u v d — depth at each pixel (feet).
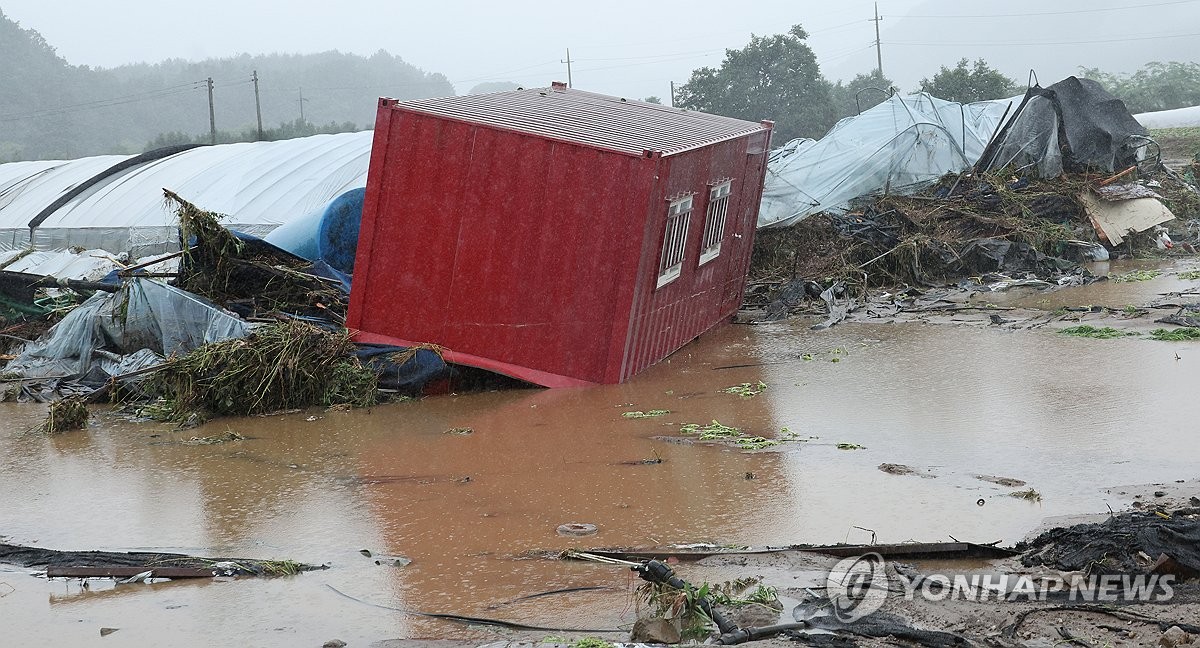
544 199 46.21
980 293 66.49
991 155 82.69
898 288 69.10
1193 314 53.52
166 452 39.06
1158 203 78.64
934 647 20.59
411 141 46.85
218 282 52.65
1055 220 76.54
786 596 23.62
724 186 56.08
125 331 50.19
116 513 32.07
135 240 80.23
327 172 85.25
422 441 39.09
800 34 195.42
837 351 51.75
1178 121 164.14
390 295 47.91
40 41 474.90
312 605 24.45
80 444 40.86
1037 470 31.76
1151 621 21.24
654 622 22.03
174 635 23.15
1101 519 27.20
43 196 92.89
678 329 53.72
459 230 47.03
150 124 442.91
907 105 86.07
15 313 58.65
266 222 79.71
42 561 27.89
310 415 44.24
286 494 33.22
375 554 27.58
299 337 45.62
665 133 52.60
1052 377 43.16
